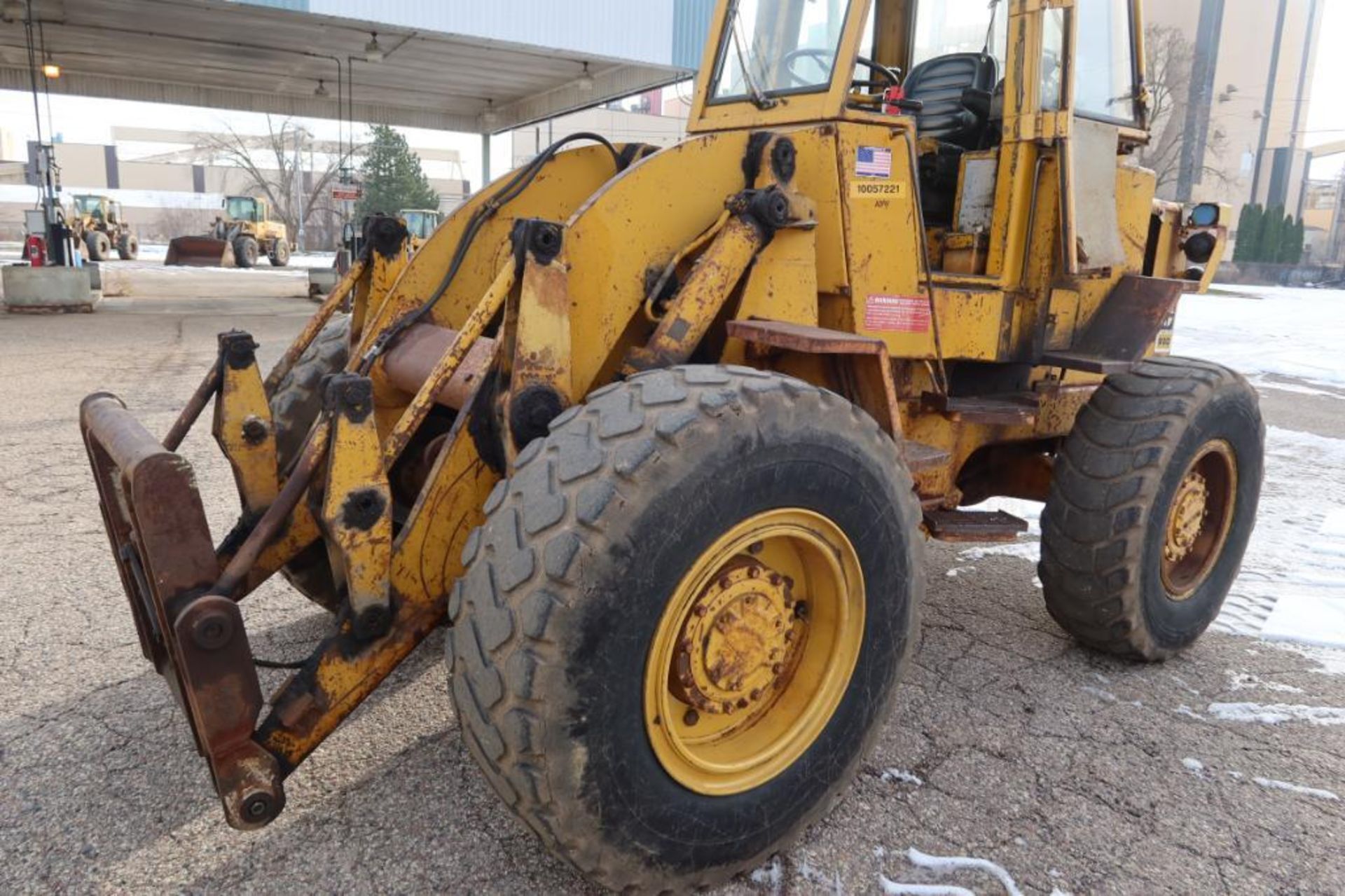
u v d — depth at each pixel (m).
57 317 13.22
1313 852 2.34
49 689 2.90
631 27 12.80
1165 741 2.86
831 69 2.80
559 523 1.83
